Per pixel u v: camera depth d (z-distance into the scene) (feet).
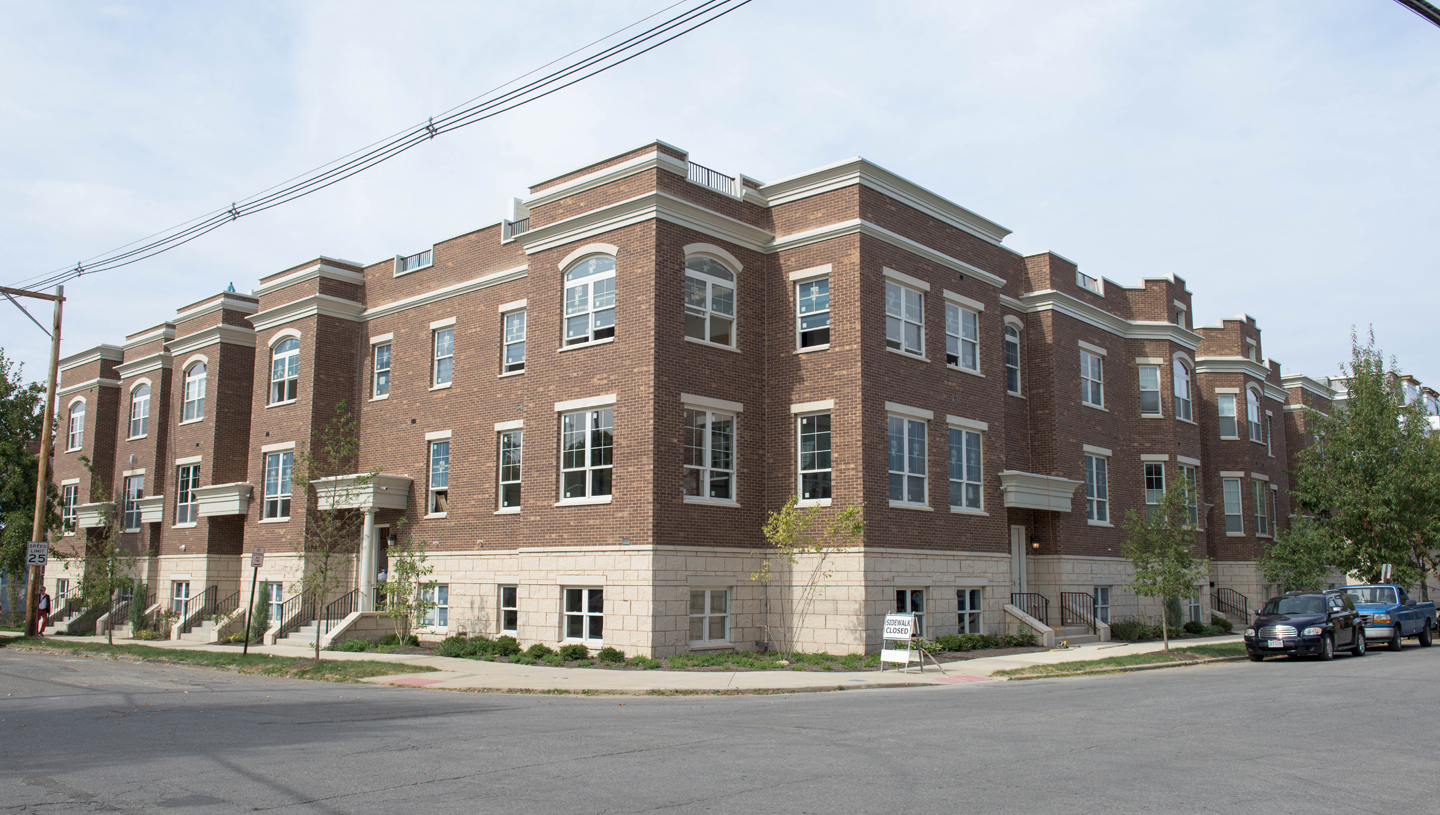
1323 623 81.25
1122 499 110.93
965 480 88.33
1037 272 105.09
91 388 144.15
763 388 83.76
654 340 75.10
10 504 127.34
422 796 27.78
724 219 81.10
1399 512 113.70
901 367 82.43
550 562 79.46
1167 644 86.63
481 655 79.10
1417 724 42.06
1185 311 123.44
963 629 85.66
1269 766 32.30
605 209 79.00
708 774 30.73
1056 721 42.83
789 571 79.71
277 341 110.63
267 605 99.40
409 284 104.47
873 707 48.88
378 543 103.09
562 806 26.53
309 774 30.96
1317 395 168.25
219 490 112.78
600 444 78.07
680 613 74.18
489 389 93.91
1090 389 108.99
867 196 81.46
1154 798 27.58
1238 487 134.00
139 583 114.42
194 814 25.81
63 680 66.69
